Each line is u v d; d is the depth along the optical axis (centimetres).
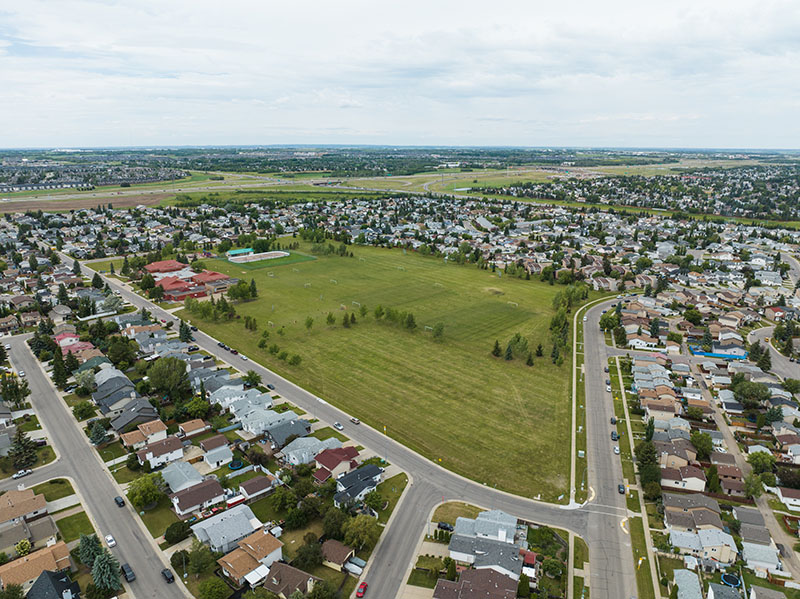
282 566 8212
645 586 8338
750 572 8769
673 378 15850
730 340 18200
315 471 10912
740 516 9800
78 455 11475
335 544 8806
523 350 17250
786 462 11788
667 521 9644
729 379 15588
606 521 9788
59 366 14438
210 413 13212
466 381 15312
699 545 9031
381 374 15600
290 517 9369
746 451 12225
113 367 15038
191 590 8094
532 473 11131
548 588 8181
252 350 17162
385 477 10831
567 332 19238
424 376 15538
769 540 9262
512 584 7962
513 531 9069
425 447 11956
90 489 10381
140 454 11131
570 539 9281
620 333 18688
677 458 11412
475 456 11669
